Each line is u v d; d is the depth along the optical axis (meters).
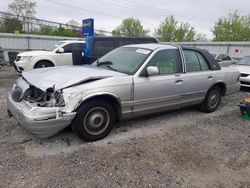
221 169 3.14
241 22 39.03
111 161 3.17
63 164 3.05
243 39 38.72
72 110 3.29
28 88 3.54
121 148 3.54
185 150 3.60
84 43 11.28
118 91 3.69
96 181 2.74
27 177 2.76
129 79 3.82
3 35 17.00
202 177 2.94
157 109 4.34
